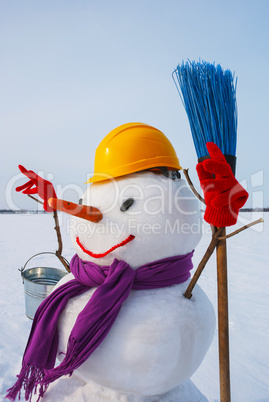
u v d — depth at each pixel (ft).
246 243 38.32
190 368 4.89
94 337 4.44
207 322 5.04
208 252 4.72
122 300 4.60
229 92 5.10
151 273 4.83
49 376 4.53
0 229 59.77
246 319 13.17
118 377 4.63
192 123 5.17
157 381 4.66
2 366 9.78
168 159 5.22
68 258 27.61
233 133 5.06
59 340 5.04
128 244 4.75
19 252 31.45
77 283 5.24
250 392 8.32
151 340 4.52
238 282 18.92
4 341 11.65
